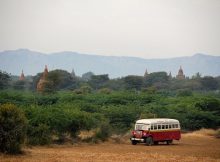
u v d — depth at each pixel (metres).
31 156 48.53
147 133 68.88
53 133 66.25
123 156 50.62
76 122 69.06
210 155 55.47
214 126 106.06
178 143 75.56
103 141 72.62
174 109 109.19
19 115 50.72
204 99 118.06
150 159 48.25
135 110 96.38
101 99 115.62
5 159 44.88
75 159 46.25
